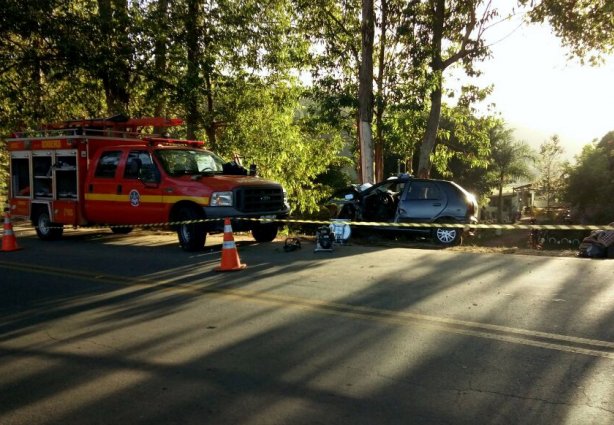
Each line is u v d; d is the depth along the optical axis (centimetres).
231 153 2052
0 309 632
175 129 1953
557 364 423
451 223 1148
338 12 1906
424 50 1639
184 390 394
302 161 2495
